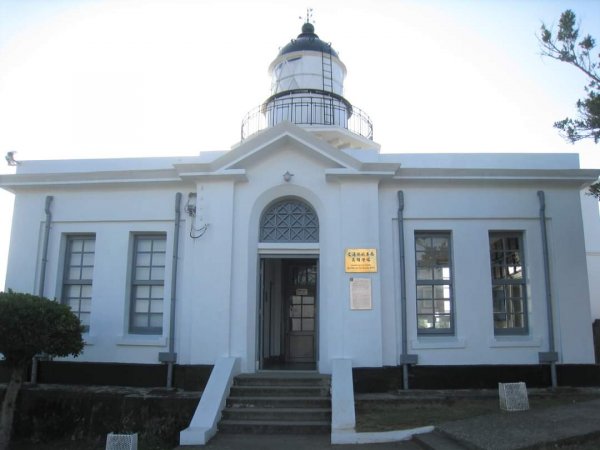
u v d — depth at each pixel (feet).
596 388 33.78
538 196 36.06
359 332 33.17
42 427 31.99
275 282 42.73
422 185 36.04
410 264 35.17
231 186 35.27
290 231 36.24
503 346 34.37
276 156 35.88
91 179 37.27
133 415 31.07
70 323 30.66
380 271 34.30
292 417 28.76
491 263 36.14
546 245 35.50
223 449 24.88
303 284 43.55
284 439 26.58
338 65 52.95
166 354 34.42
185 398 30.86
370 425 26.96
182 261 36.04
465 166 36.86
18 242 37.83
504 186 36.27
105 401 31.73
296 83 50.70
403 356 33.53
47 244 37.50
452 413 28.73
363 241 34.19
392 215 35.68
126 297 36.52
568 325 34.76
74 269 38.11
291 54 51.83
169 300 35.86
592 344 34.60
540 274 35.45
